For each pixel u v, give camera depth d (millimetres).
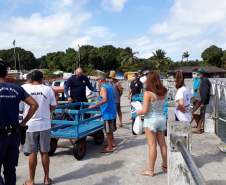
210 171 6254
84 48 113312
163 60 102250
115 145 8648
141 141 9070
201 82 9734
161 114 6082
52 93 5703
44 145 5629
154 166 6676
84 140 7500
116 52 119562
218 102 9555
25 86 5535
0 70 4379
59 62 110938
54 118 7758
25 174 6473
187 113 6902
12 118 4320
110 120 7867
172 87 18328
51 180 5922
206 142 8625
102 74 7941
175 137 4379
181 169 4258
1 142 4227
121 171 6480
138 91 12656
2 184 4352
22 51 125812
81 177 6184
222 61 118250
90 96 14328
